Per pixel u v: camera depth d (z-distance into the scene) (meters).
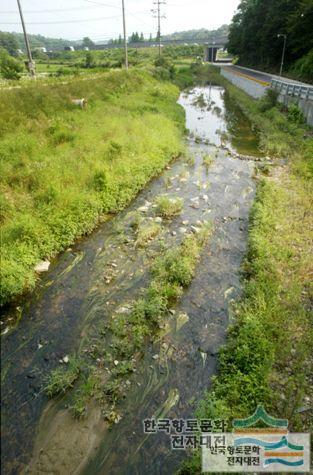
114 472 4.34
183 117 25.03
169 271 7.82
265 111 26.89
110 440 4.67
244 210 11.41
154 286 7.29
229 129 23.80
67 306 6.98
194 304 7.12
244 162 16.38
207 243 9.34
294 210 10.84
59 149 12.72
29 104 16.19
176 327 6.52
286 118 22.61
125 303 7.05
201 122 26.03
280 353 5.78
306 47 40.47
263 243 8.63
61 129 14.29
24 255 7.69
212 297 7.32
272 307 6.65
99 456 4.49
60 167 11.27
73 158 12.15
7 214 8.84
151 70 40.19
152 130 17.31
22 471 4.30
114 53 82.31
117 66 50.31
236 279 7.92
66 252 8.66
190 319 6.73
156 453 4.53
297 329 6.30
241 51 69.81
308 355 5.78
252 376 5.27
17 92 17.22
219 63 89.75
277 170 15.06
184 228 10.04
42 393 5.22
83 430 4.78
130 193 11.77
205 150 18.39
